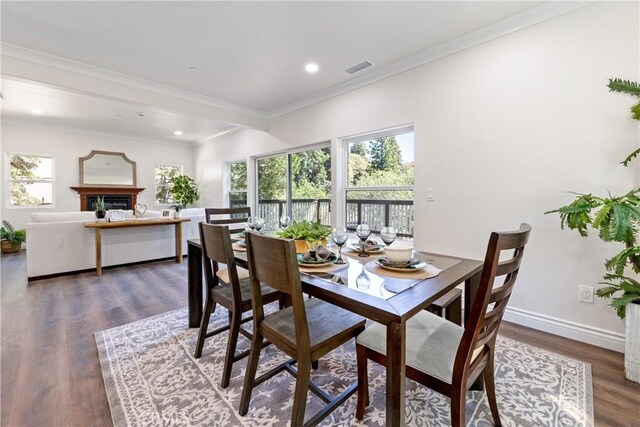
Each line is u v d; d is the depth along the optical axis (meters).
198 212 5.42
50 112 4.98
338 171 3.87
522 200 2.35
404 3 2.15
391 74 3.17
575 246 2.14
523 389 1.62
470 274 1.45
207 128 6.06
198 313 2.40
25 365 1.87
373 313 1.09
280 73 3.33
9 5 2.15
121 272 4.09
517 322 2.43
